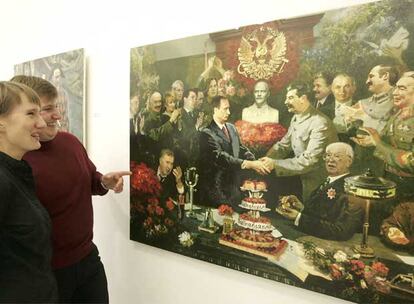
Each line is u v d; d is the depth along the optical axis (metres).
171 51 1.36
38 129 1.08
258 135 1.14
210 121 1.27
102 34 1.68
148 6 1.46
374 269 0.94
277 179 1.11
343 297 0.99
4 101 1.00
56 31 1.98
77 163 1.43
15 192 1.00
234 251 1.23
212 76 1.25
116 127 1.65
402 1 0.86
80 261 1.42
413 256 0.87
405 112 0.87
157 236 1.48
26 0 2.21
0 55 2.54
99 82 1.72
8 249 0.99
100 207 1.78
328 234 1.01
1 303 0.99
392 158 0.89
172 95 1.37
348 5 0.95
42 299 1.06
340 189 0.98
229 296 1.29
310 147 1.03
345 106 0.96
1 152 1.03
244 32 1.15
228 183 1.23
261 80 1.12
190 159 1.34
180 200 1.38
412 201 0.87
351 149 0.96
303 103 1.04
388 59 0.88
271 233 1.14
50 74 1.98
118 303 1.73
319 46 1.00
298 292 1.11
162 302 1.53
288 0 1.07
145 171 1.50
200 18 1.29
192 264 1.40
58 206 1.33
